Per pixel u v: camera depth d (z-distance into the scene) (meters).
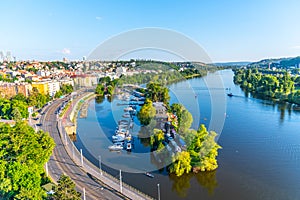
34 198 43.53
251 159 78.38
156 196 58.31
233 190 61.44
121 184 57.38
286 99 170.25
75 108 145.88
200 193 60.16
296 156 79.81
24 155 54.88
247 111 141.62
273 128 109.31
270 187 62.56
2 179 47.31
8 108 127.44
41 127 110.38
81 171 65.25
